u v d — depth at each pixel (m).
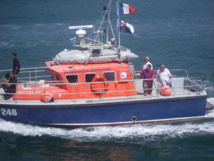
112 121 31.83
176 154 27.98
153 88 35.31
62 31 94.81
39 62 60.66
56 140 30.33
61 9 140.50
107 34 33.38
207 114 34.25
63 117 31.28
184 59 61.44
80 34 32.38
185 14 121.12
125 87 32.16
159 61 60.44
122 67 31.69
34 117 31.42
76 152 28.38
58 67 31.66
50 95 31.02
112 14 119.94
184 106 32.31
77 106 30.66
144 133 31.34
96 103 30.62
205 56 63.19
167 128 32.16
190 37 82.31
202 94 32.38
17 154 28.11
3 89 33.31
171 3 154.12
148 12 128.00
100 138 30.62
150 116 32.12
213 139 30.34
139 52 68.06
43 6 150.00
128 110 31.53
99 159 27.27
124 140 30.27
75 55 31.19
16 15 127.25
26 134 31.19
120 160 27.14
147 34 87.44
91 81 31.55
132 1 161.50
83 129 31.88
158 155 27.89
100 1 160.75
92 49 31.34
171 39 80.56
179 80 36.81
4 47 74.69
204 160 27.03
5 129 31.66
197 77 49.47
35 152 28.44
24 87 33.09
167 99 31.66
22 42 80.44
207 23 101.88
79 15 123.31
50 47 74.25
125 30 32.44
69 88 31.42
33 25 106.06
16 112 31.31
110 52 32.31
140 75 36.31
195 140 30.23
